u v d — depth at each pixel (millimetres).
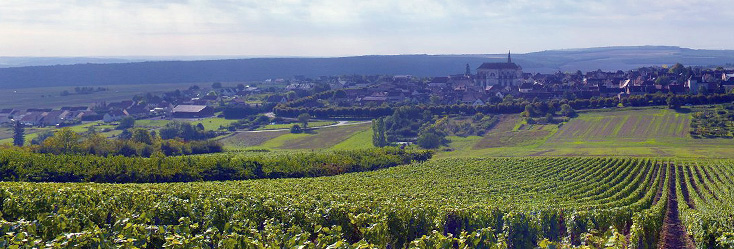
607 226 35938
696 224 33500
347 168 84750
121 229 20672
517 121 157625
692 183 75938
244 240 20078
